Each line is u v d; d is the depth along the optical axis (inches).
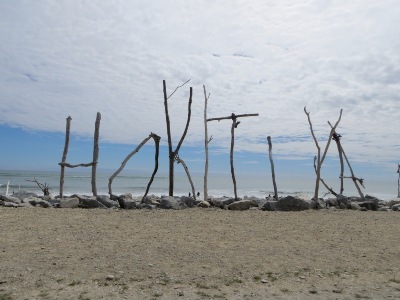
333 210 683.4
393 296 231.6
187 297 224.1
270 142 884.6
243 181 4542.3
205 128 829.8
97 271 266.1
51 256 299.6
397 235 430.0
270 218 546.9
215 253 324.2
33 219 474.0
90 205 650.8
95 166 762.8
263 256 318.0
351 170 881.5
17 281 240.8
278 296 229.5
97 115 772.6
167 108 790.5
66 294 222.5
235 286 245.0
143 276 258.7
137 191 2177.7
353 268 290.0
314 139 812.6
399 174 1465.3
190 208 666.8
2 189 2034.9
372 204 751.1
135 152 782.5
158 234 400.5
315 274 273.0
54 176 4025.6
